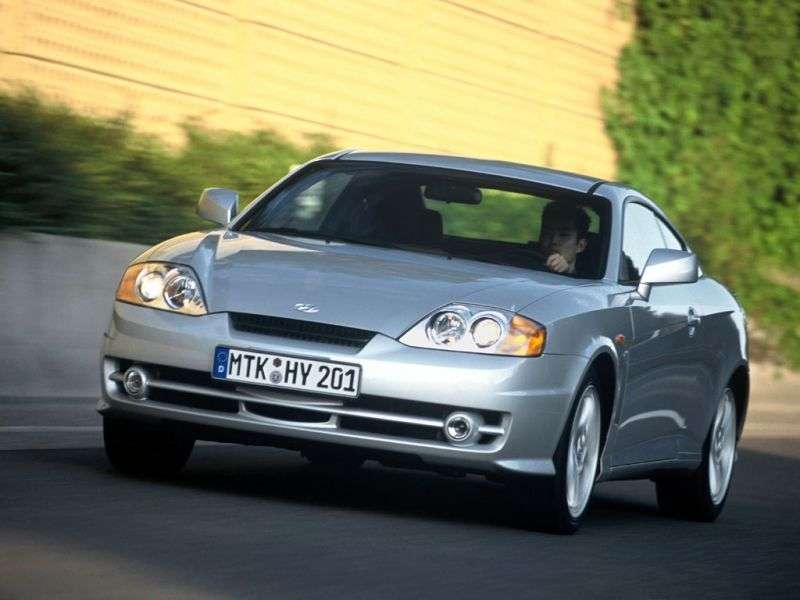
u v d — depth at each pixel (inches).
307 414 562.3
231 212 668.7
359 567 474.3
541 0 1585.9
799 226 1907.0
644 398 665.6
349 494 649.0
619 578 523.5
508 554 538.3
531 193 676.1
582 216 668.1
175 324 569.3
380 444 557.6
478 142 1524.4
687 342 705.6
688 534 681.0
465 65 1494.8
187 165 1098.7
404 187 673.6
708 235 1732.3
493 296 581.0
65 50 1095.6
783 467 992.9
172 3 1181.7
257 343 559.8
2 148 908.6
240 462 714.8
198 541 482.0
